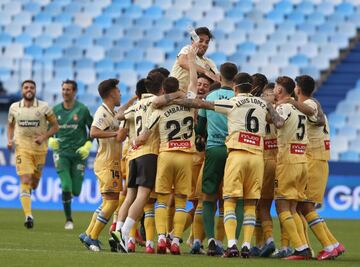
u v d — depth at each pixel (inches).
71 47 2674.7
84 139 1504.7
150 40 2694.4
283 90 1044.5
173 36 2716.5
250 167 1008.2
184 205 1039.0
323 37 2694.4
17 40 2719.0
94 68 2610.7
